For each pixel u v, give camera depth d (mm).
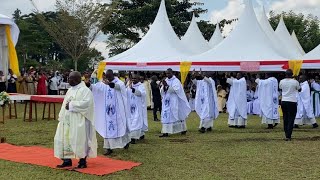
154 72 26688
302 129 15094
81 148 8109
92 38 37062
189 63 22234
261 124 16469
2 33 21594
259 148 10773
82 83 8367
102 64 24484
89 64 52750
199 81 14023
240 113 15070
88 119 8242
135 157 9516
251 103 20469
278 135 13180
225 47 22812
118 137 9875
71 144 8094
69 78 8289
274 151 10367
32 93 23359
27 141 11445
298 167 8641
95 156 8414
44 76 24094
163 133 12742
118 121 9867
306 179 7680
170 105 12703
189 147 10844
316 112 18188
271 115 15117
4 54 21703
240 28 23594
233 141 11875
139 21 41875
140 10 41125
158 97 17312
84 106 8102
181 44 27172
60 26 36062
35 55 62594
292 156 9758
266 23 29844
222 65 21641
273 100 15203
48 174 7844
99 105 9766
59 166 8367
